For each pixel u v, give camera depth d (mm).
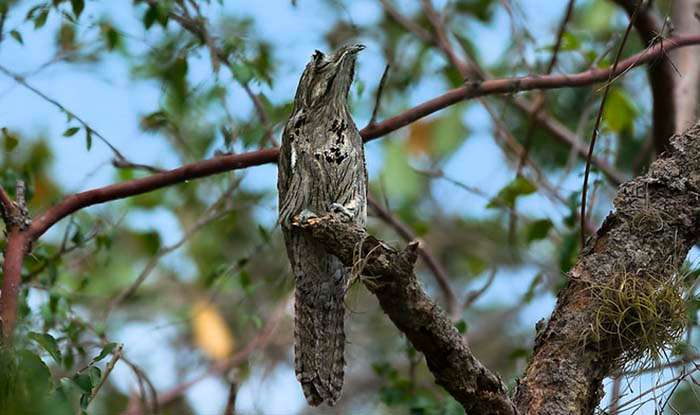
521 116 15633
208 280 12617
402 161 14742
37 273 10859
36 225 9164
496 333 15688
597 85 13344
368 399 14820
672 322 7559
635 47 13844
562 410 7180
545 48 12656
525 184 12719
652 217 7625
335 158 9664
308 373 8961
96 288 13938
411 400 11633
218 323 14594
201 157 12578
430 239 15727
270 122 11883
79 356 11070
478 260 15367
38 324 10578
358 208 9617
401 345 12742
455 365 6844
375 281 6738
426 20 15078
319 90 9859
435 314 6766
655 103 11445
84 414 7777
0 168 11578
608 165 13219
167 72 12070
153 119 12195
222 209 13352
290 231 9219
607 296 7441
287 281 12914
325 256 9000
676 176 7730
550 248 14500
